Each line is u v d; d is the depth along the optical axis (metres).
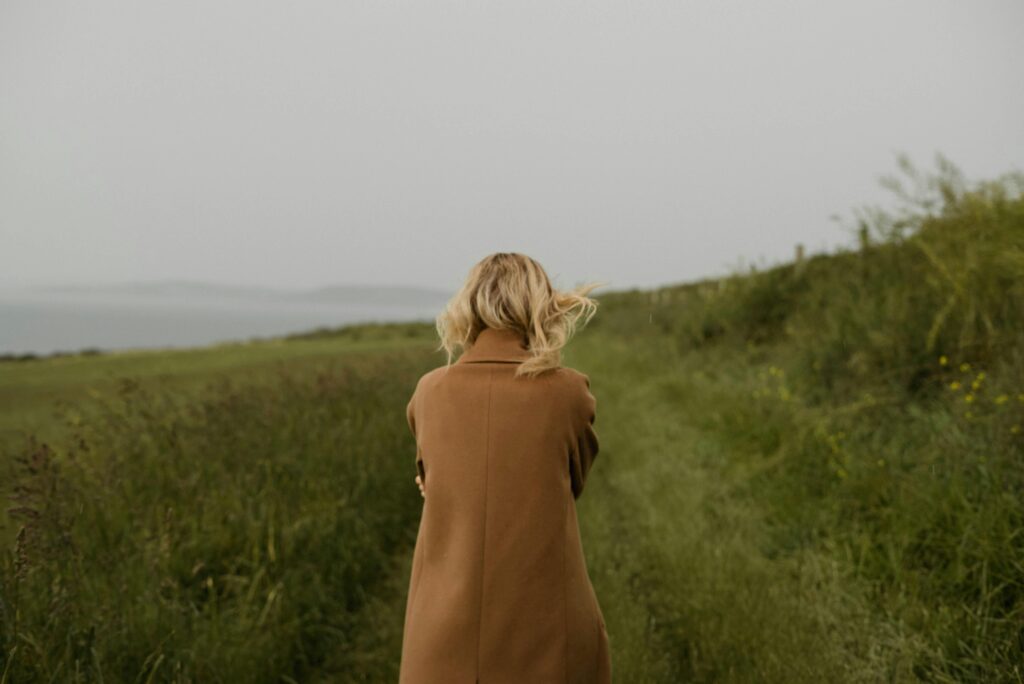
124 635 2.46
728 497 4.64
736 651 2.75
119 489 3.51
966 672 2.45
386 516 4.27
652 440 6.30
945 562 3.12
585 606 1.62
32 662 2.07
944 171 5.37
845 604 3.11
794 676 2.50
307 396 5.42
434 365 7.94
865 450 4.38
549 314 1.78
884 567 3.27
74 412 4.92
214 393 5.31
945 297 5.03
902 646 2.66
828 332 6.52
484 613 1.52
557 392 1.68
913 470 3.85
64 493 3.13
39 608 2.32
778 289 9.68
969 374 4.53
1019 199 5.07
